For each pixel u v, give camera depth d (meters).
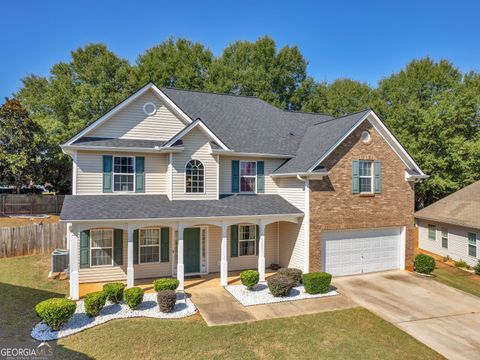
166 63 41.41
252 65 43.97
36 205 36.91
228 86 39.97
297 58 45.31
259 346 10.54
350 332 11.72
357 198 18.41
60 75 41.72
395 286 16.84
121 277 16.94
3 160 35.12
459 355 10.39
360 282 17.39
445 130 32.81
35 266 18.95
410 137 34.28
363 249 19.02
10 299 13.95
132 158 17.44
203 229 18.50
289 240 18.97
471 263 21.80
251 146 19.64
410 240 19.91
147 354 9.85
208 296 14.87
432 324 12.57
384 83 47.97
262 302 14.28
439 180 32.22
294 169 18.16
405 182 19.70
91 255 16.48
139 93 17.47
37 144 36.00
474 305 14.50
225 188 19.12
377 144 18.89
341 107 48.91
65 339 10.61
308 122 24.20
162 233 17.64
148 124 17.92
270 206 18.00
